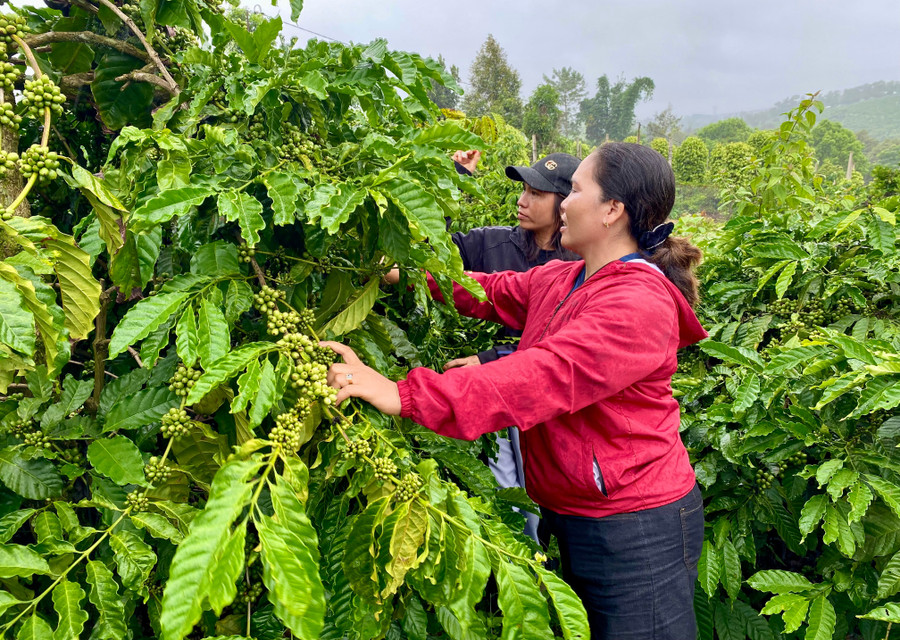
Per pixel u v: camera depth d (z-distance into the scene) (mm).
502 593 1038
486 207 4199
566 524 1718
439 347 2197
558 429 1641
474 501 1255
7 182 1088
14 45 1138
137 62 1540
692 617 1715
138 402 1246
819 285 2557
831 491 1844
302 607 828
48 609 1278
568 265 1983
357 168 1485
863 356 1769
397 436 1385
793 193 3799
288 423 1131
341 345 1343
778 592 1992
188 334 1094
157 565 1303
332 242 1469
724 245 2939
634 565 1605
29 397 1328
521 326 2137
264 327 1380
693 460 2334
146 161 1336
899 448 2012
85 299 1146
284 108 1456
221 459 1271
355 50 1465
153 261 1195
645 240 1698
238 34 1344
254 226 1108
